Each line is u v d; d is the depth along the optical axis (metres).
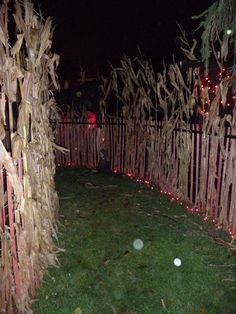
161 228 4.45
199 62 5.38
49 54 3.81
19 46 2.62
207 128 4.77
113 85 7.55
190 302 2.95
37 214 3.12
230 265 3.49
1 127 2.50
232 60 5.27
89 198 5.79
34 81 3.29
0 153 2.50
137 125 7.17
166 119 6.06
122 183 6.83
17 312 2.76
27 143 2.92
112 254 3.78
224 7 4.14
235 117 4.24
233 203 4.20
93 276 3.35
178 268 3.47
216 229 4.38
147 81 7.13
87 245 3.99
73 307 2.89
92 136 8.49
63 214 4.98
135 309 2.89
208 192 4.75
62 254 3.78
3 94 2.51
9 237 2.69
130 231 4.36
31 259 2.99
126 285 3.21
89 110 8.88
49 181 3.88
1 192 2.60
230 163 4.25
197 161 5.06
